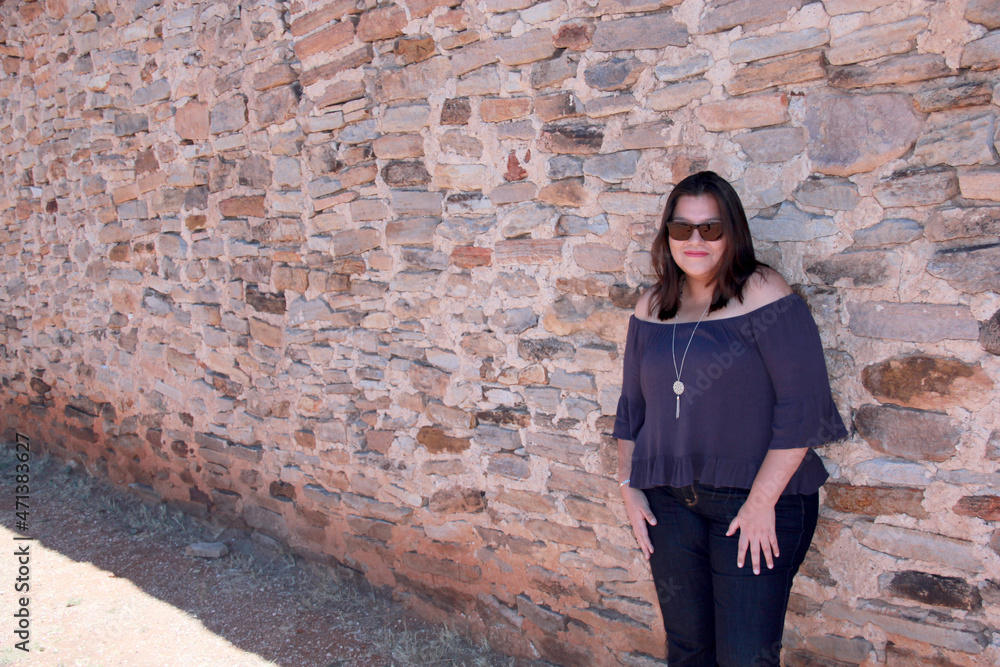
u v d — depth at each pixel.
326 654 2.67
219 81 3.35
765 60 1.88
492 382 2.59
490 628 2.71
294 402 3.28
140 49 3.76
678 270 1.89
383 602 3.01
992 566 1.72
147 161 3.84
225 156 3.41
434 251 2.67
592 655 2.45
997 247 1.63
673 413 1.75
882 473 1.85
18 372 5.24
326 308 3.08
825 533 1.96
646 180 2.14
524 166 2.38
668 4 2.01
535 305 2.44
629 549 2.33
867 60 1.74
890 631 1.89
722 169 2.00
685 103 2.03
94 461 4.61
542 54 2.27
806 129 1.85
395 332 2.85
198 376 3.76
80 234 4.43
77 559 3.51
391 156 2.73
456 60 2.47
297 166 3.08
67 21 4.19
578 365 2.37
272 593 3.14
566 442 2.43
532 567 2.57
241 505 3.63
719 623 1.70
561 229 2.33
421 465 2.83
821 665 2.01
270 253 3.27
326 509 3.21
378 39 2.69
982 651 1.75
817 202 1.86
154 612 3.00
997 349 1.66
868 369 1.84
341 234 2.97
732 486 1.69
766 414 1.67
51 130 4.52
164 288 3.89
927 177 1.70
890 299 1.79
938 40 1.64
